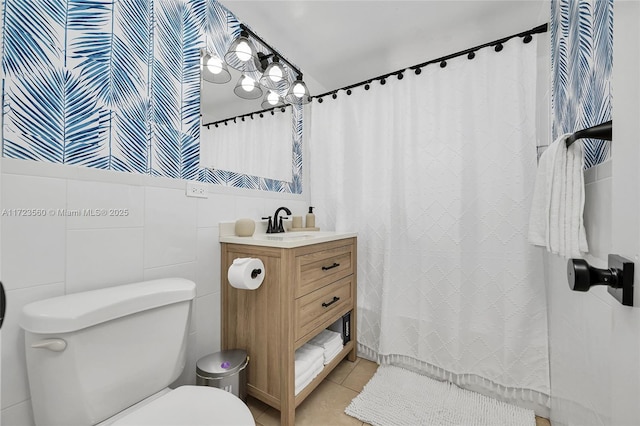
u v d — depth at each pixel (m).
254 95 1.64
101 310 0.75
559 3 1.15
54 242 0.84
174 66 1.20
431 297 1.58
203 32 1.32
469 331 1.46
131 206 1.03
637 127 0.38
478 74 1.48
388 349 1.67
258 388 1.24
